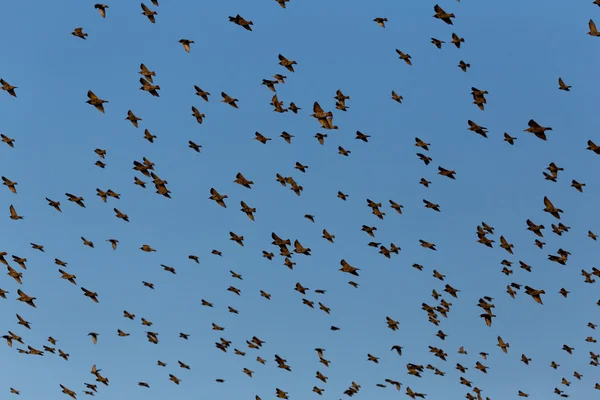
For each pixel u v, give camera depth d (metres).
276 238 79.31
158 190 77.75
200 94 74.12
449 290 85.25
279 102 75.12
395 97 74.88
